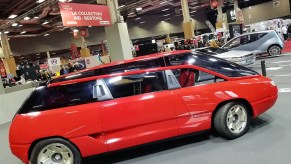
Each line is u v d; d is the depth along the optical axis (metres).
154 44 12.19
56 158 3.40
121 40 12.91
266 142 3.53
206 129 3.75
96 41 36.59
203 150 3.62
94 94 3.53
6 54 23.30
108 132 3.43
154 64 3.86
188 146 3.84
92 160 4.02
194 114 3.66
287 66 9.30
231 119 3.79
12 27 24.33
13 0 18.72
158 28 41.25
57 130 3.32
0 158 4.83
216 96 3.71
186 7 22.41
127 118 3.45
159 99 3.56
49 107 3.41
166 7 34.69
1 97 8.55
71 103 3.45
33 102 3.44
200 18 43.81
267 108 3.98
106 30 13.21
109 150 3.45
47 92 3.48
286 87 6.40
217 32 22.47
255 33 12.62
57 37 33.56
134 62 3.89
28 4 20.16
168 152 3.77
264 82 3.96
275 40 12.45
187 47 18.64
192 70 3.85
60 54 36.38
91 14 11.42
